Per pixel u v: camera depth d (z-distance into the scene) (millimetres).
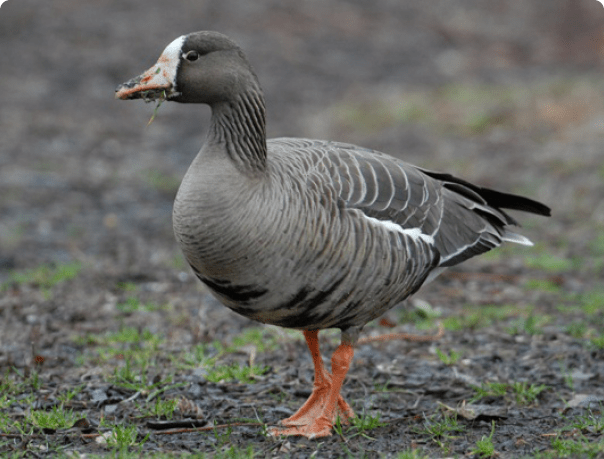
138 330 12945
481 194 10578
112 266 16609
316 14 43375
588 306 13945
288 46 38500
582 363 11547
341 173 8961
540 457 8414
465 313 13938
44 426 9156
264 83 33906
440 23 44406
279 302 8555
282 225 8258
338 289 8664
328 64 36969
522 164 23766
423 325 13289
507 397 10383
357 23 43094
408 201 9398
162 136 28156
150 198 22062
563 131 26391
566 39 39594
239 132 8477
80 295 14742
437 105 30312
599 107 27891
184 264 16734
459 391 10594
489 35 42562
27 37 36375
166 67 8688
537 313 13922
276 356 11836
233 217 8164
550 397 10430
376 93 32938
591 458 8344
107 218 20297
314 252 8430
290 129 28984
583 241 18234
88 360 11594
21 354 11773
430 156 25422
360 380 11055
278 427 9383
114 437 8875
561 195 21250
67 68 33375
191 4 41719
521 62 37594
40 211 20453
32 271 16094
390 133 28094
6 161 24016
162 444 8938
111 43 36094
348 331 9156
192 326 13133
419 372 11297
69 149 25703
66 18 38594
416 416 9758
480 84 33062
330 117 30188
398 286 9164
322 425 9164
